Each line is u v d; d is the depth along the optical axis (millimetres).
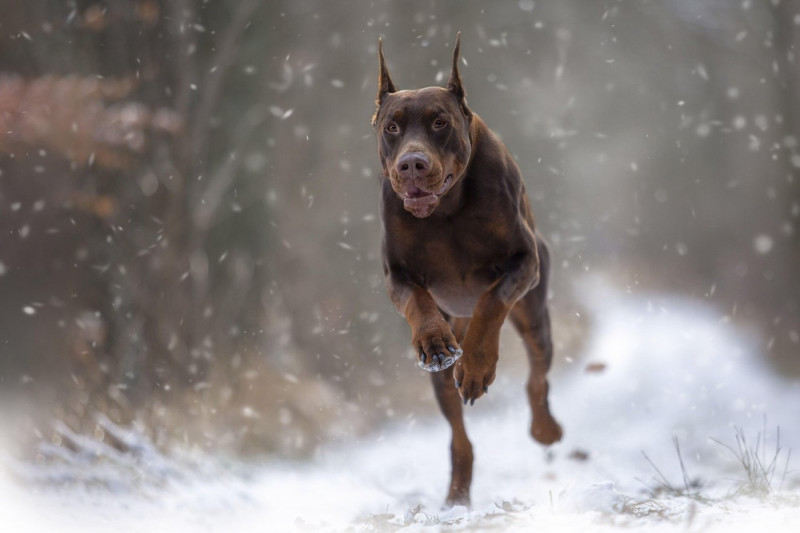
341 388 16219
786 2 26359
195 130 16203
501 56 26922
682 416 14422
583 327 23109
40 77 13969
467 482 7973
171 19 15789
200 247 15438
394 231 7039
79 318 13148
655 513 6062
